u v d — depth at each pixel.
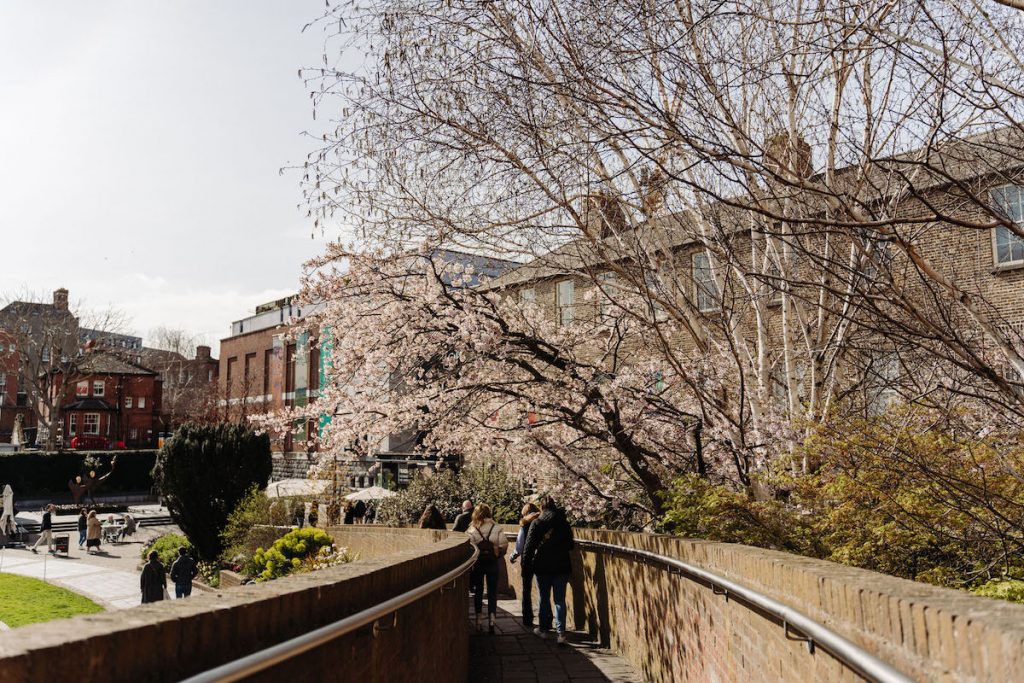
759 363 9.71
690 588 6.80
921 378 7.39
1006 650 2.13
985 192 6.41
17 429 66.31
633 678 8.49
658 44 6.40
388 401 12.25
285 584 3.35
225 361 62.50
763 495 8.84
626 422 10.77
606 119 6.30
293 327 13.80
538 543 10.70
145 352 90.00
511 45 7.10
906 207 6.96
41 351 66.25
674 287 9.88
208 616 2.51
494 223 8.92
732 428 9.66
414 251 10.33
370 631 4.09
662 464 11.17
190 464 26.38
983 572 5.49
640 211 8.59
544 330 12.48
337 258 11.31
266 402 56.25
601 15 6.39
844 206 5.76
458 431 12.73
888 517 6.20
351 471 33.47
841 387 9.43
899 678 2.49
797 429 8.62
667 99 7.27
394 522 21.14
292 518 26.30
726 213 7.96
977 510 5.68
